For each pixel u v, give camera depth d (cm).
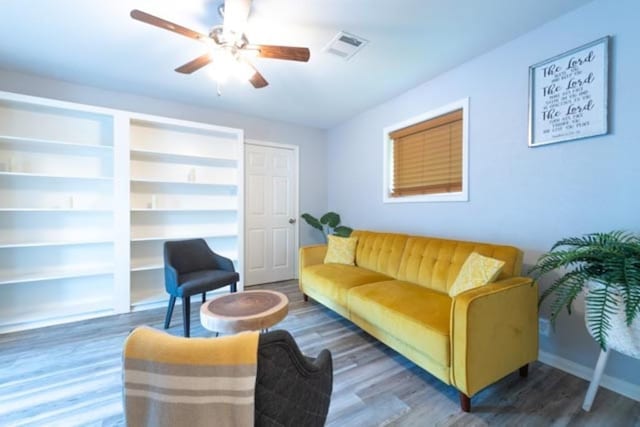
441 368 160
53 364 197
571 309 185
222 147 378
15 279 252
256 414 75
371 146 367
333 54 237
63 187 288
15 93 262
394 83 292
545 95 197
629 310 114
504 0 176
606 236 151
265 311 175
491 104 231
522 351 170
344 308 249
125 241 291
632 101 162
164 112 338
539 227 203
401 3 178
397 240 282
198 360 70
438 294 216
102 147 288
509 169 220
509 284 168
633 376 162
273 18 192
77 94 294
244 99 336
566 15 187
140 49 230
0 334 243
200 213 365
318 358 100
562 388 171
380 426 142
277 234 427
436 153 286
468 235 251
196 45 225
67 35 211
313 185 454
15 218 269
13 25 199
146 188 331
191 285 243
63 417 148
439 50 231
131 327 258
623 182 165
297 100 338
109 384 175
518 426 142
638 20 159
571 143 187
